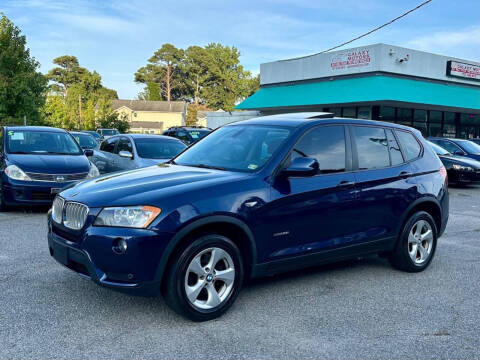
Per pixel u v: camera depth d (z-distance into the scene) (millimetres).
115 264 3822
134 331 3877
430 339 3893
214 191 4145
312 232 4734
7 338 3697
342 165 5051
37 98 23047
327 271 5766
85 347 3580
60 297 4582
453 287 5258
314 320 4215
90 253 3910
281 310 4426
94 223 3941
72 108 71812
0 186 8883
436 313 4465
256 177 4430
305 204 4637
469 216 9969
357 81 26156
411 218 5660
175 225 3871
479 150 16656
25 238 6906
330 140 5059
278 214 4449
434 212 6070
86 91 98375
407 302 4742
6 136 9789
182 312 3986
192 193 4051
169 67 108562
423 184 5773
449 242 7527
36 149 9688
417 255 5848
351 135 5258
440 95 26750
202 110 101688
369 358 3537
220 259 4160
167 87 107875
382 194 5316
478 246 7266
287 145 4711
